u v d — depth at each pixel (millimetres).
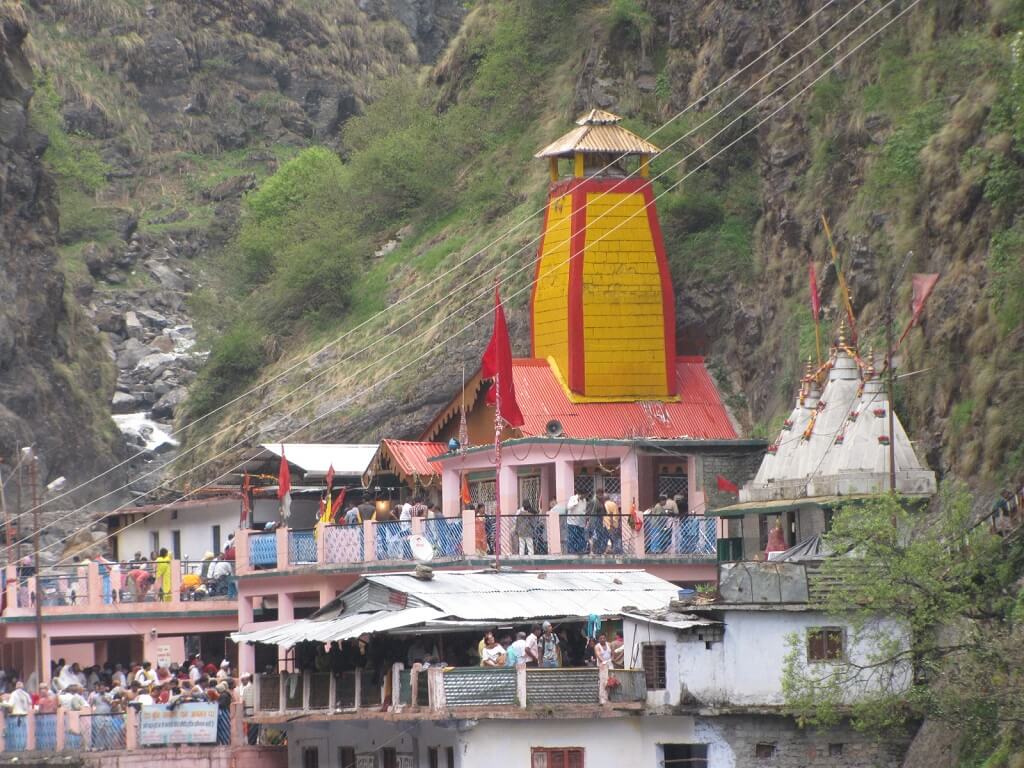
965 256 119500
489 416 138500
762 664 98375
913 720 96000
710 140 161250
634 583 113812
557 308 142750
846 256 136250
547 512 130625
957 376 115250
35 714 120375
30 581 139125
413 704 100438
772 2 162875
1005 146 117000
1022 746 84188
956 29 136500
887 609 88875
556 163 146500
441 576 112438
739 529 126438
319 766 115250
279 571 132750
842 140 144500
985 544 90875
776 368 142500
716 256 157125
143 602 141000
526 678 99812
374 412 175250
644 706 99875
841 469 111312
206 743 117938
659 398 142125
